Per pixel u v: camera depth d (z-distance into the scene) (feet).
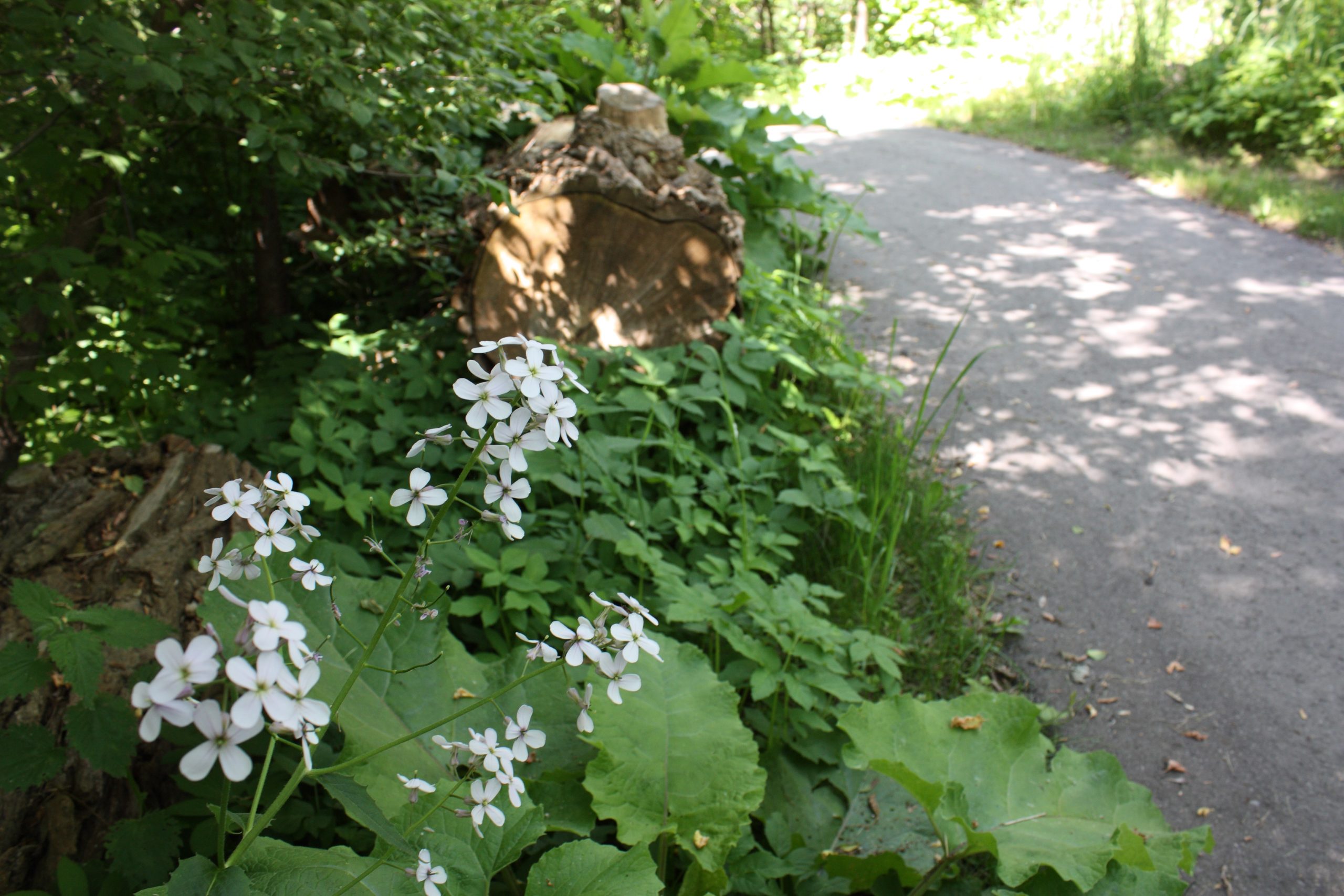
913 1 59.31
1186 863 6.81
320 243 15.38
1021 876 6.52
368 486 10.65
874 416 15.12
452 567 9.16
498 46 12.79
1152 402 16.15
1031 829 7.09
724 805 6.51
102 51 7.91
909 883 7.11
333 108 9.90
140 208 13.50
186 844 6.43
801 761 8.38
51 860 6.14
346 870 4.83
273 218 14.85
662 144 13.82
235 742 3.00
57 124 9.03
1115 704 10.27
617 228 13.66
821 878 7.25
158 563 7.89
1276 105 28.84
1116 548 12.69
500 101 13.37
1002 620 11.49
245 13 9.04
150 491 8.68
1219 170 28.45
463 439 4.21
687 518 10.37
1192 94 31.78
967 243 23.82
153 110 9.58
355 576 8.53
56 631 5.34
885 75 49.75
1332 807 8.92
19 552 7.82
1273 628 11.21
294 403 12.28
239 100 9.22
